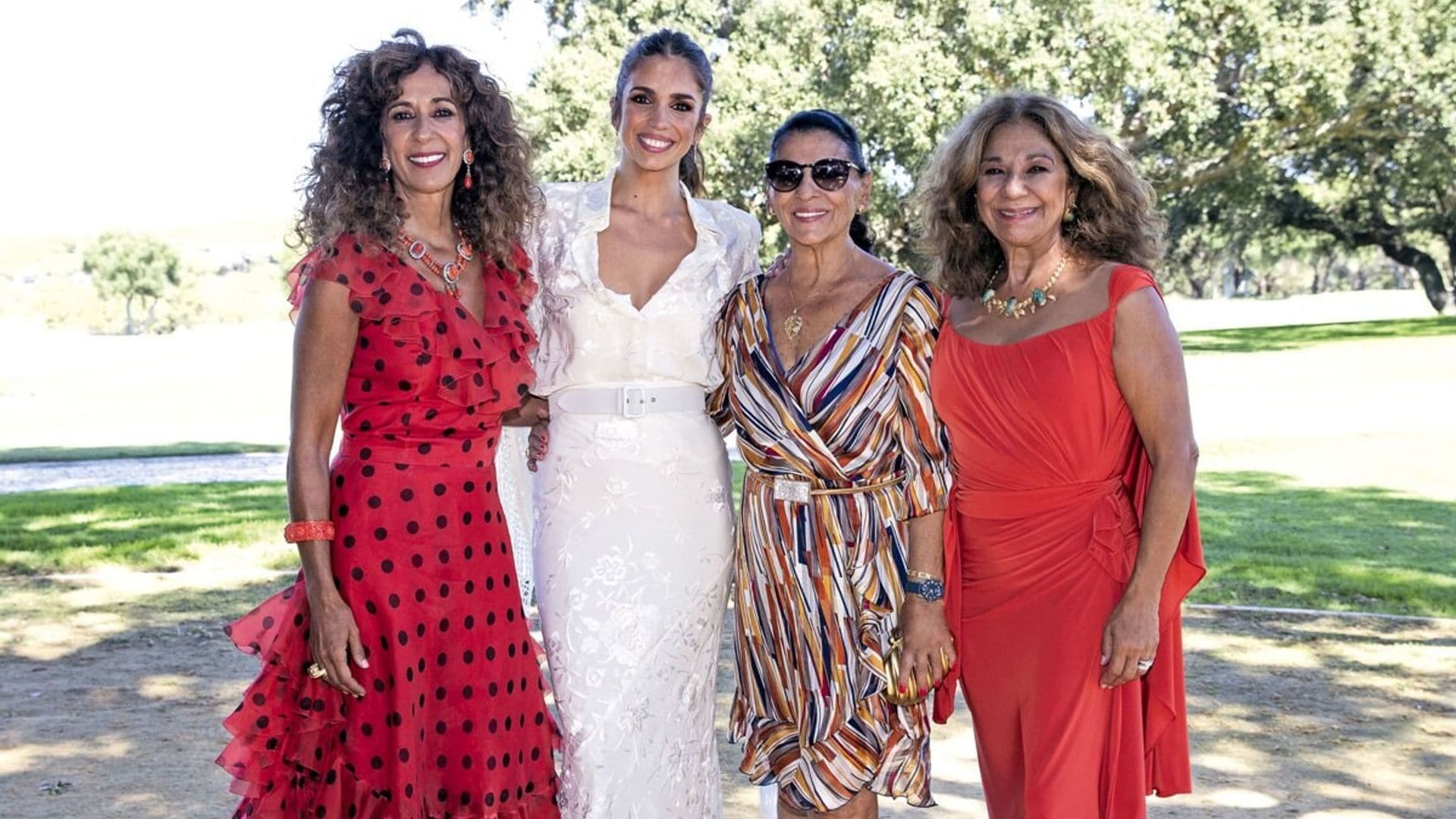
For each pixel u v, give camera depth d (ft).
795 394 11.90
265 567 31.30
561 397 12.69
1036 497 11.30
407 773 11.12
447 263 11.61
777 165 11.89
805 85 76.89
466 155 11.73
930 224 12.22
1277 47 81.71
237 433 72.95
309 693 11.32
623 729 12.58
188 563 31.96
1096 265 11.35
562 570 12.57
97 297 363.76
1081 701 11.17
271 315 379.14
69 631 25.05
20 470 55.83
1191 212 135.74
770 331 12.21
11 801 15.88
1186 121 84.17
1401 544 32.30
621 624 12.50
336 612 11.05
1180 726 11.71
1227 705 19.66
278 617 11.45
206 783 16.52
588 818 12.57
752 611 12.41
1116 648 10.96
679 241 12.87
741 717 12.90
